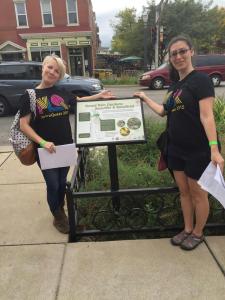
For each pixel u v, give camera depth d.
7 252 2.23
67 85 7.07
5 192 3.16
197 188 2.05
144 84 11.97
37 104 2.24
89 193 2.32
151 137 3.51
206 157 1.97
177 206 2.53
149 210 2.51
